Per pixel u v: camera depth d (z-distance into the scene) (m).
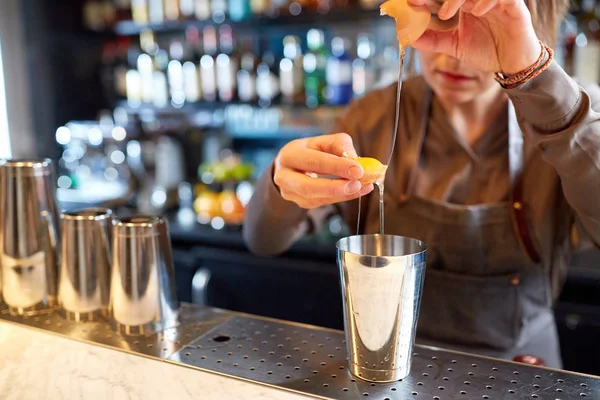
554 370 0.75
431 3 0.75
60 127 2.87
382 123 1.20
